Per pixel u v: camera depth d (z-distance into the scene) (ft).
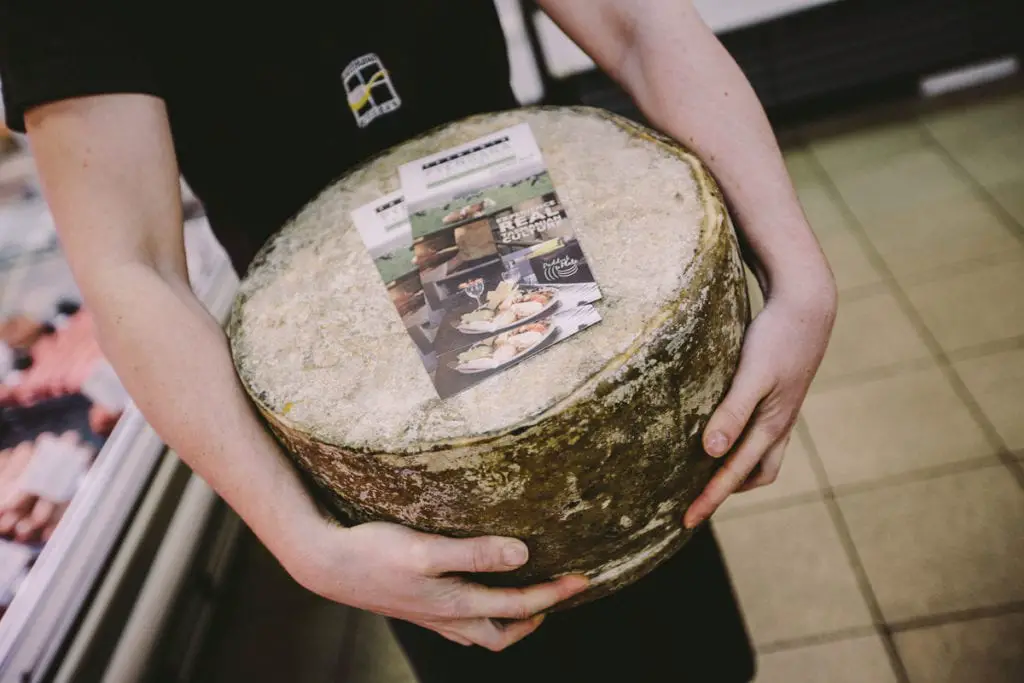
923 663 4.15
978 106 7.66
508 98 3.45
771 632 4.52
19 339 5.44
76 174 2.17
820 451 5.36
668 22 2.57
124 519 4.42
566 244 2.38
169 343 2.22
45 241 5.97
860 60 7.92
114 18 2.25
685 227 2.32
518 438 1.96
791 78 8.13
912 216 6.79
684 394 2.16
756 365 2.32
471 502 2.12
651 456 2.20
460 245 2.48
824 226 7.08
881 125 7.98
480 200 2.64
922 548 4.64
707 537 3.74
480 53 3.22
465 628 2.34
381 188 2.86
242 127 2.84
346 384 2.23
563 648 3.69
